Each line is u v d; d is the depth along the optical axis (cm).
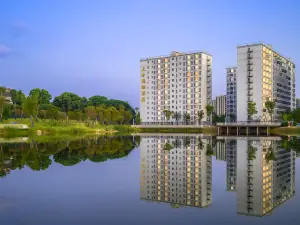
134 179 3147
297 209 2086
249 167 4012
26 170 3600
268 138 11725
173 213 1997
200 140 10238
